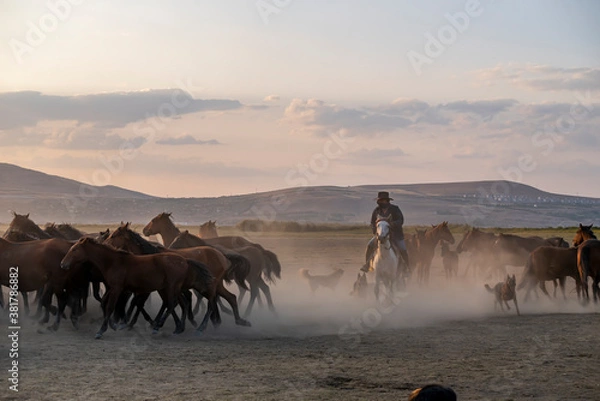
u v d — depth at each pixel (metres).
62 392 9.72
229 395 9.66
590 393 9.88
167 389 9.98
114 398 9.43
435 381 10.62
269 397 9.58
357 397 9.63
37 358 12.12
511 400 9.50
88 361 11.95
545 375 11.03
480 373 11.19
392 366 11.77
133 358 12.30
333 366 11.75
